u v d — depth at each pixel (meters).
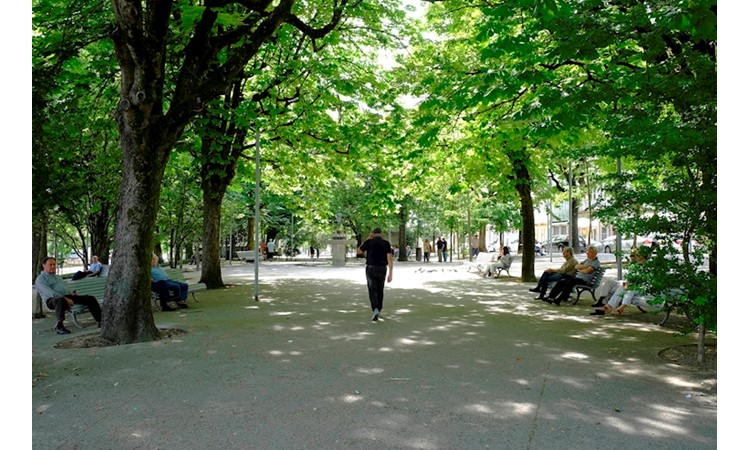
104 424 4.61
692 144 6.15
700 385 5.70
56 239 22.70
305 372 6.29
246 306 12.30
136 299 8.24
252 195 35.16
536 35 9.14
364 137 15.05
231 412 4.90
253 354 7.23
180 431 4.44
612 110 8.08
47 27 10.84
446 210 36.75
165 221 22.52
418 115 13.41
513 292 15.20
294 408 5.00
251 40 9.01
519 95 10.71
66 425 4.59
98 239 16.22
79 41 11.04
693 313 6.41
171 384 5.82
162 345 7.86
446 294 14.66
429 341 8.09
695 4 6.27
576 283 12.39
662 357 6.99
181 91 8.55
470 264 25.66
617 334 8.63
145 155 8.34
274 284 18.19
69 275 15.73
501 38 9.05
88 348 7.70
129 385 5.79
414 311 11.37
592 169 22.78
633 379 5.93
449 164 16.98
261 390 5.58
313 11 14.38
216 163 16.20
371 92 15.04
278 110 13.91
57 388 5.68
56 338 8.53
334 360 6.88
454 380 5.93
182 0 9.85
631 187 7.77
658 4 7.20
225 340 8.20
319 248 45.72
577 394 5.39
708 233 6.23
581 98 7.88
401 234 38.91
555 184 36.75
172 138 8.69
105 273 13.56
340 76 14.97
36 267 15.12
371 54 16.98
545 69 9.72
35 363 6.79
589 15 7.65
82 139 13.32
